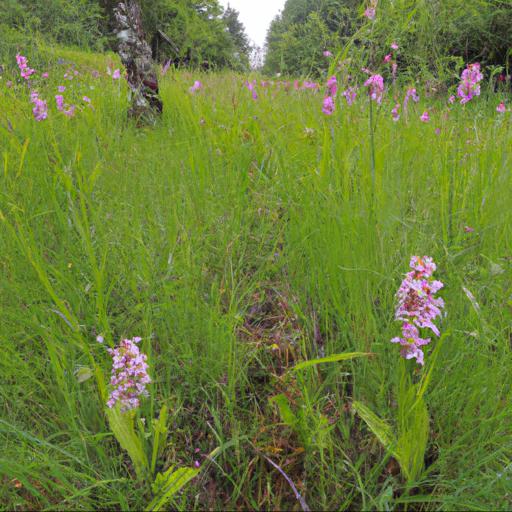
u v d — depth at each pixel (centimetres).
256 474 136
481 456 131
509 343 161
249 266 218
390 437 130
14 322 172
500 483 123
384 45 235
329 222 188
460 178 225
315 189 215
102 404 144
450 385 147
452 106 279
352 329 167
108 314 191
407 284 128
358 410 133
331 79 241
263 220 244
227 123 382
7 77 453
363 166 206
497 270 167
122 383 127
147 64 508
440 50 258
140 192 247
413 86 274
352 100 254
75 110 407
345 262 171
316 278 193
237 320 178
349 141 232
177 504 130
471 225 207
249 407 159
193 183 254
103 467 136
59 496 131
